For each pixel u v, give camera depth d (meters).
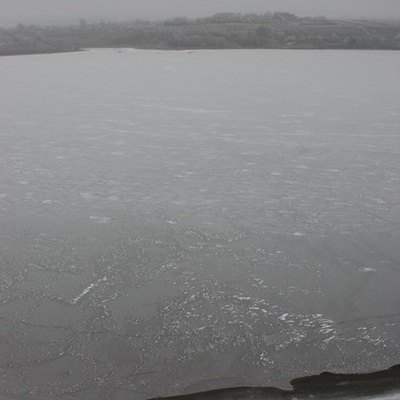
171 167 7.14
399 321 3.82
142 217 5.50
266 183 6.53
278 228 5.29
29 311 3.91
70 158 7.52
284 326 3.78
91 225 5.30
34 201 5.91
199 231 5.20
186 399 3.13
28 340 3.61
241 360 3.45
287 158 7.54
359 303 4.03
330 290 4.20
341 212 5.66
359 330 3.72
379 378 3.28
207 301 4.06
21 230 5.20
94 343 3.59
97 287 4.23
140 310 3.94
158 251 4.80
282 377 3.30
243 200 5.97
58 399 3.13
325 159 7.48
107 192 6.20
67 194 6.12
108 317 3.86
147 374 3.33
